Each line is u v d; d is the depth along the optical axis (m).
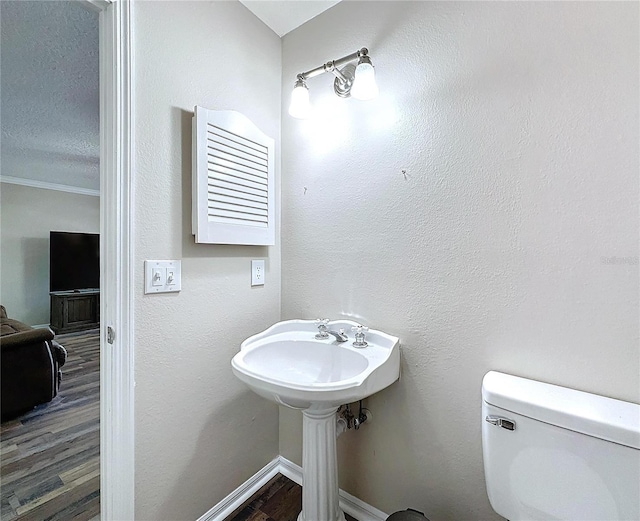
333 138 1.39
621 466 0.71
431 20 1.13
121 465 1.02
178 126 1.15
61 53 1.80
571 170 0.89
